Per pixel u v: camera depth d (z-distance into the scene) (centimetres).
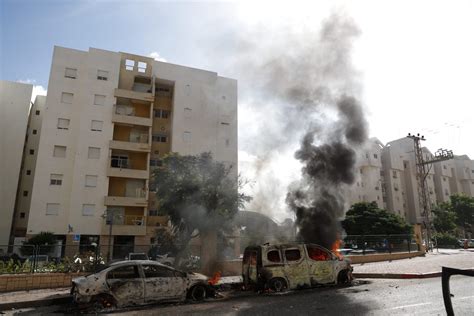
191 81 3753
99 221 3020
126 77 3547
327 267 1145
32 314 861
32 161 3934
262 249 1101
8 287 1167
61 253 1398
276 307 824
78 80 3322
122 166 3306
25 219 3756
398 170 6125
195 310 828
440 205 5575
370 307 773
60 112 3206
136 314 803
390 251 2125
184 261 1662
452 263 1648
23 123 3709
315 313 740
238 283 1241
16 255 1330
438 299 832
